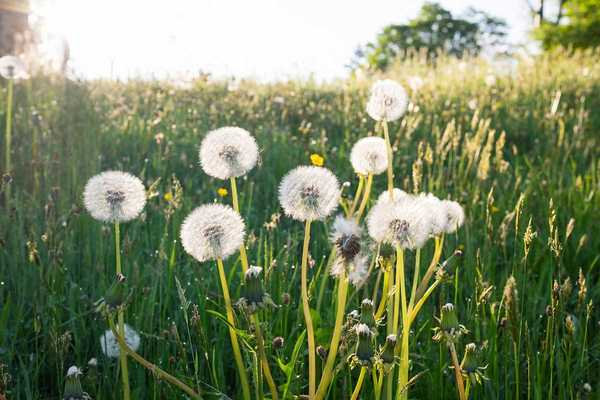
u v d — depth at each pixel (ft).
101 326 2.12
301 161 4.37
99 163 3.64
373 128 5.33
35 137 3.80
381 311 1.62
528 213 3.25
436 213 1.63
